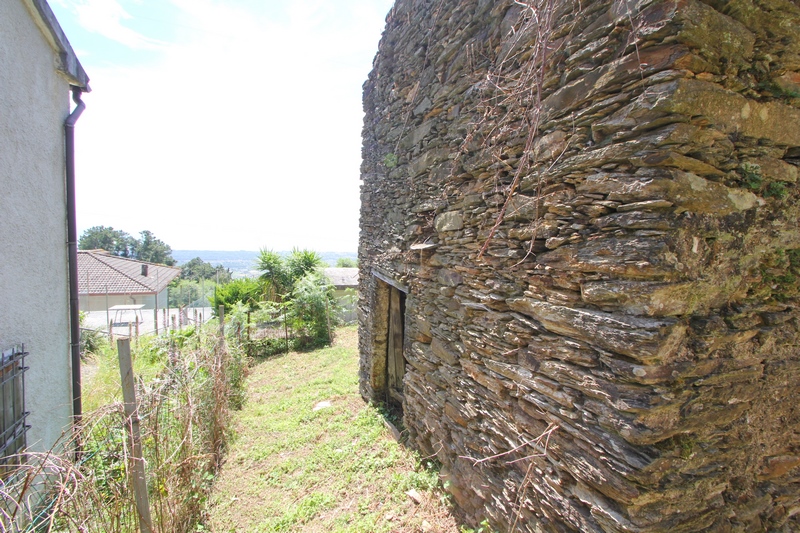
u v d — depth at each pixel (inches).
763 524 72.3
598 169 67.2
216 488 144.1
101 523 83.4
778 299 69.3
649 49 58.6
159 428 113.7
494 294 99.7
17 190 119.9
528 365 86.7
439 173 130.0
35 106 130.8
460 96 116.7
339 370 284.4
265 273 486.3
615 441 64.2
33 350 128.3
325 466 152.0
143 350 310.3
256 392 249.4
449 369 125.4
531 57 83.1
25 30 124.0
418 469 140.3
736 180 63.0
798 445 75.9
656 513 61.7
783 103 65.2
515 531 89.6
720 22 57.0
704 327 60.9
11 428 109.3
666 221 56.6
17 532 76.9
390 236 180.2
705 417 63.4
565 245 74.5
